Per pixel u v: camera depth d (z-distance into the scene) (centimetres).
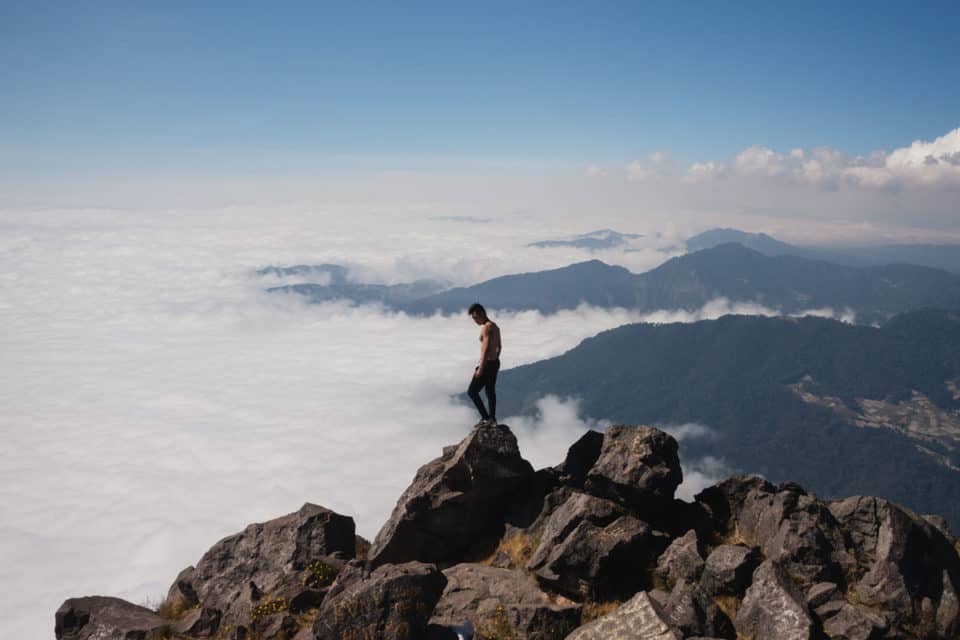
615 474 1511
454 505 1566
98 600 1520
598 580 1306
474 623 1207
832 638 1130
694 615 1157
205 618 1431
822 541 1366
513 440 1666
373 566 1546
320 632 1112
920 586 1269
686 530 1545
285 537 1783
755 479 1585
